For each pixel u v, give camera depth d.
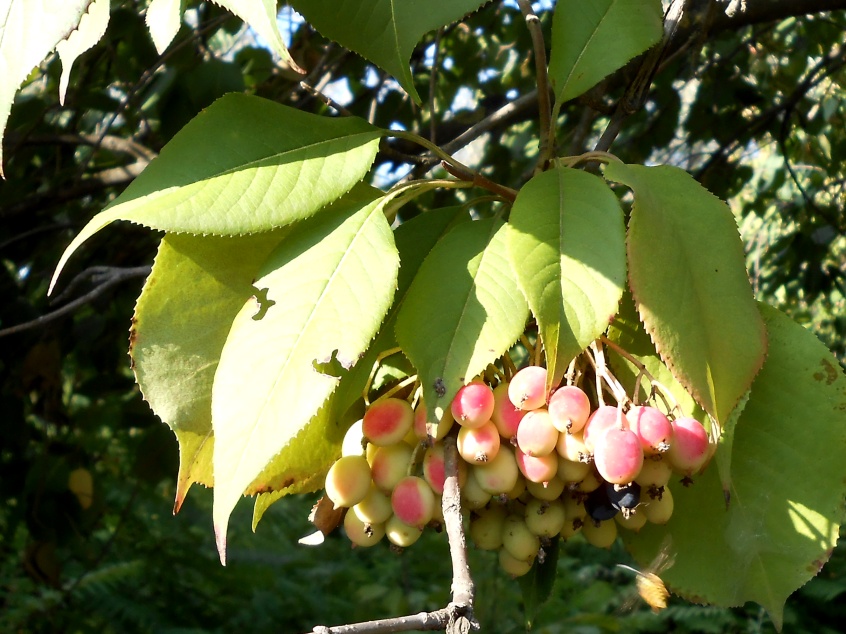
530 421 0.28
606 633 1.17
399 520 0.29
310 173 0.29
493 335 0.28
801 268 1.29
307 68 0.70
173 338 0.29
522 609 1.23
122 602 1.17
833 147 1.08
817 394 0.31
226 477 0.25
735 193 1.05
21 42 0.29
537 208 0.28
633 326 0.30
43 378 0.82
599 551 1.55
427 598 1.32
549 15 0.78
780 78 0.98
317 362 0.26
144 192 0.28
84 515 0.83
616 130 0.39
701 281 0.28
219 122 0.29
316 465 0.30
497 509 0.31
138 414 0.82
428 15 0.31
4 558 1.24
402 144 0.74
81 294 0.81
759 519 0.31
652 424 0.28
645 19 0.34
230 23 0.70
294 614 1.28
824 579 1.28
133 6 0.66
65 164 0.87
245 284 0.29
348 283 0.27
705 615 1.21
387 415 0.29
